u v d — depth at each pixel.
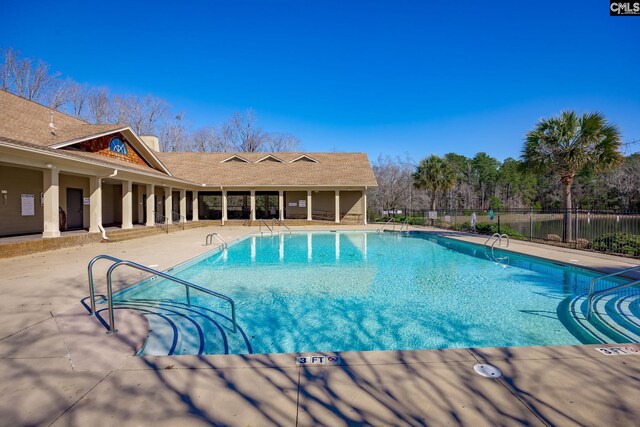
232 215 28.59
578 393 2.58
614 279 7.77
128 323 4.25
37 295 5.51
